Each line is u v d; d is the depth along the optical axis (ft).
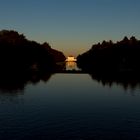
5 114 139.54
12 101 180.55
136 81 331.16
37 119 129.18
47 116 135.54
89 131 109.81
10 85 279.69
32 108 156.35
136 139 100.63
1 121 124.98
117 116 136.77
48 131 109.40
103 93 224.94
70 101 183.21
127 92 230.27
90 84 302.04
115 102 180.04
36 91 235.61
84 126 117.08
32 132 108.06
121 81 332.80
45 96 205.46
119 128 114.32
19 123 121.39
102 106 164.76
